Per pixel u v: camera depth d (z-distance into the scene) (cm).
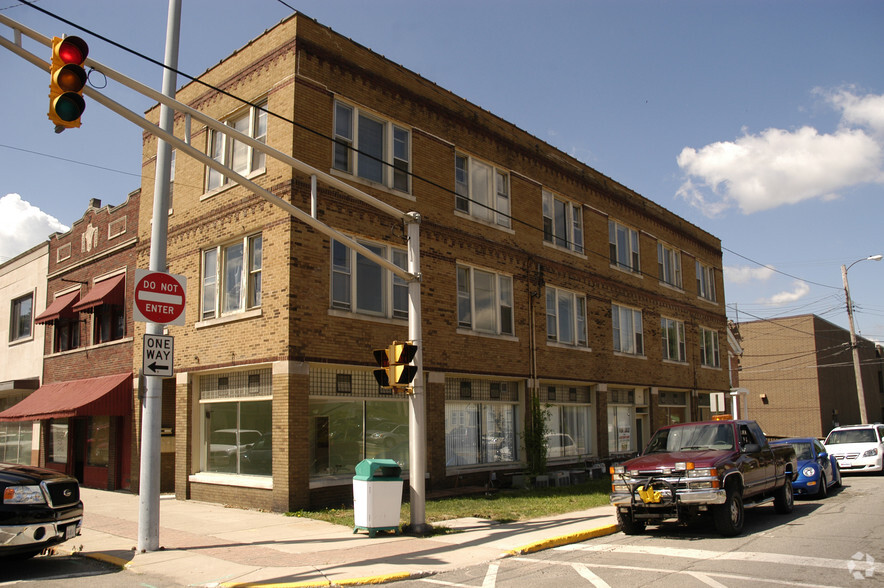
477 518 1358
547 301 2252
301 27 1577
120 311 2020
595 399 2422
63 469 2170
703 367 3169
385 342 1664
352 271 1616
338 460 1559
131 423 1900
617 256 2662
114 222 2094
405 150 1812
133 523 1338
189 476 1677
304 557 1009
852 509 1465
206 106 1791
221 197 1691
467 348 1895
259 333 1530
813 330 4509
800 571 875
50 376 2303
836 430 2502
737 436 1265
